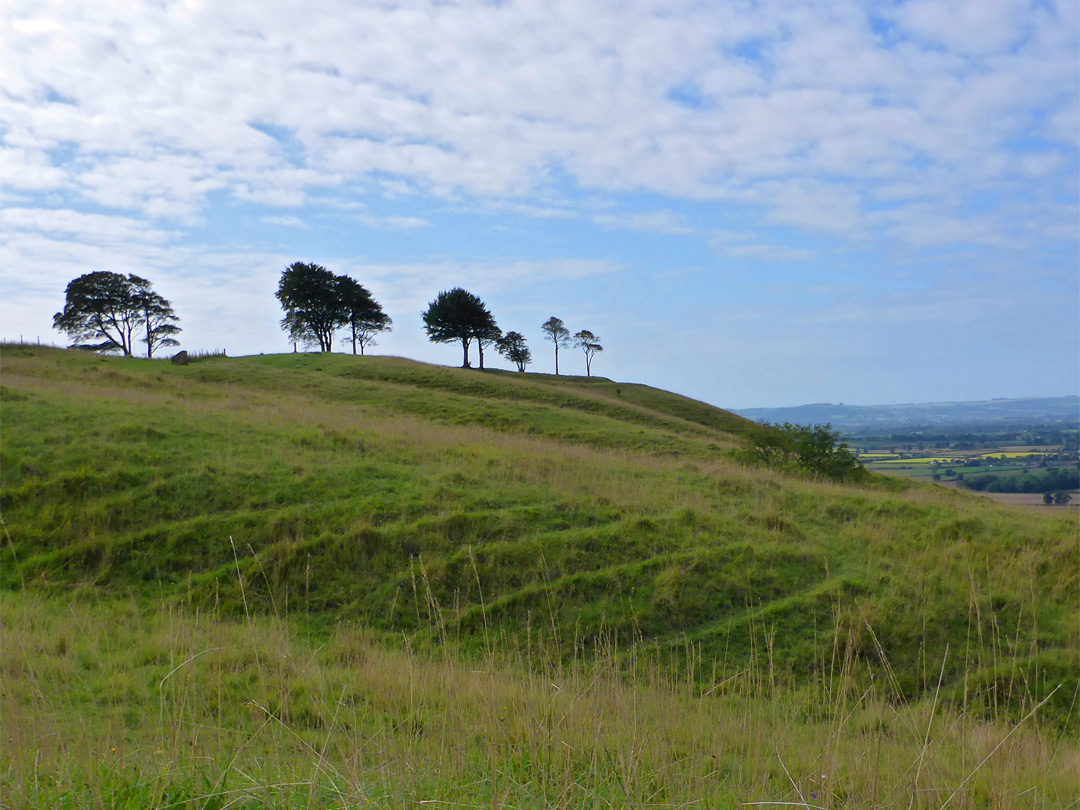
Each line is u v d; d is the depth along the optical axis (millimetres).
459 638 10555
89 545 11977
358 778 4027
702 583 12062
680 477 19047
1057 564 13297
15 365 34875
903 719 7609
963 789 5137
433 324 82188
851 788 4777
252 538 12672
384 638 10344
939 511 16672
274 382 46656
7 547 11945
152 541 12383
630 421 49156
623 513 14734
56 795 3559
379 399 43188
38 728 4664
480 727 5352
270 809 3717
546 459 19156
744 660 10352
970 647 10766
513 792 4062
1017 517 17484
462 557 12266
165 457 15656
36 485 13617
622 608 11320
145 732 5414
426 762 4477
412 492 14922
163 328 82438
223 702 6566
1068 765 6836
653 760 4797
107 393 25156
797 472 25391
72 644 8023
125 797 3682
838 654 10422
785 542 13930
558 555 12609
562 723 5164
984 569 12969
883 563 13258
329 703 6703
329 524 13164
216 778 4020
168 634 8828
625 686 7926
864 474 27062
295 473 15562
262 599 11242
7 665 6746
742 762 5445
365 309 84500
